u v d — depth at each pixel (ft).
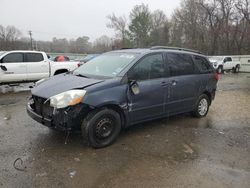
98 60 17.74
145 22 199.82
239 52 138.51
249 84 48.42
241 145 15.56
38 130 16.83
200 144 15.48
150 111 16.39
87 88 13.50
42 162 12.52
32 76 35.65
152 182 11.16
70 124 13.19
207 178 11.60
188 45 164.14
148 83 15.94
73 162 12.61
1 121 18.81
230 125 19.53
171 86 17.39
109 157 13.28
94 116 13.71
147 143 15.30
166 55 17.58
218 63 78.48
